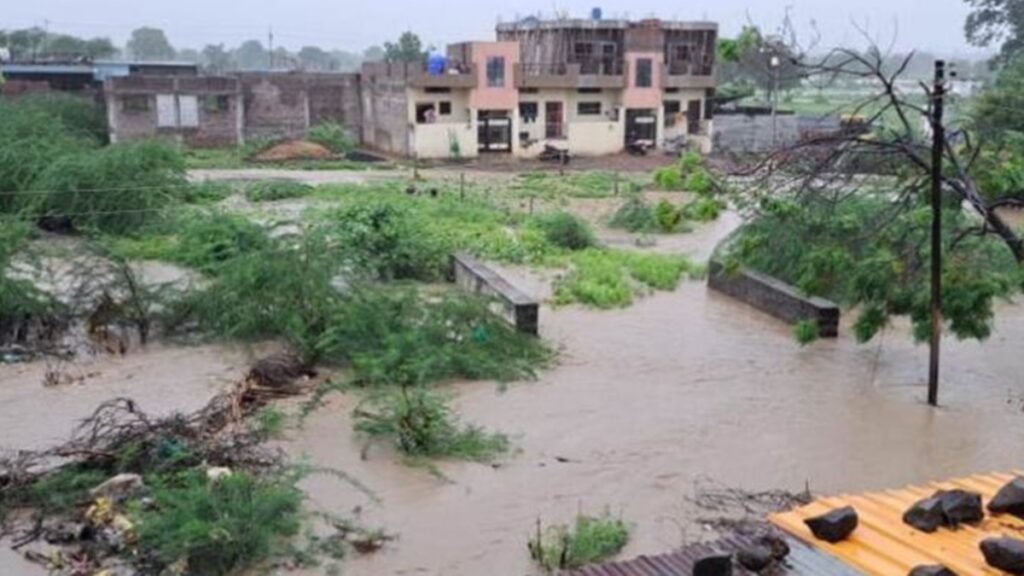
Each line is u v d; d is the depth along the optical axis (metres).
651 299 20.39
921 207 14.88
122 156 26.59
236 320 16.33
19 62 55.78
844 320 18.16
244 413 12.94
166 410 13.45
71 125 41.28
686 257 24.61
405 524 10.05
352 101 51.62
